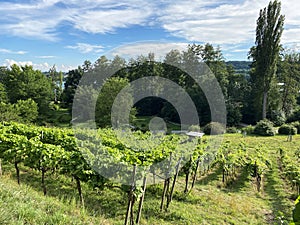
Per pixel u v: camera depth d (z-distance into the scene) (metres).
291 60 36.56
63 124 24.22
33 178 7.25
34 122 25.88
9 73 35.53
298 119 30.59
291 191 8.66
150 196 6.91
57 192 6.27
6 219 3.12
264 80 31.20
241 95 33.53
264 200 7.80
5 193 4.07
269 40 30.94
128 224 5.03
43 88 33.66
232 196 7.90
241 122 33.03
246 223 5.90
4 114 21.41
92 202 5.98
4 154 6.25
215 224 5.63
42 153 5.66
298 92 36.19
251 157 11.51
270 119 31.81
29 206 3.76
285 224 4.54
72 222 3.79
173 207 6.27
